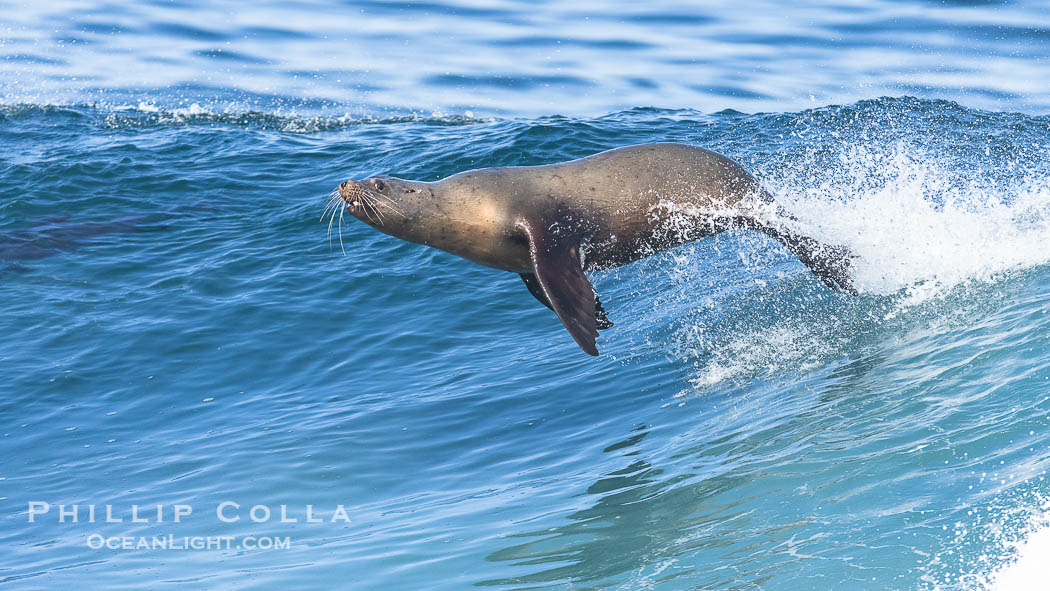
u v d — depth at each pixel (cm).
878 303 3666
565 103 8162
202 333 4531
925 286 3641
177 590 2444
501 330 4525
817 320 3716
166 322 4622
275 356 4344
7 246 5403
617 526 2456
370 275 5047
